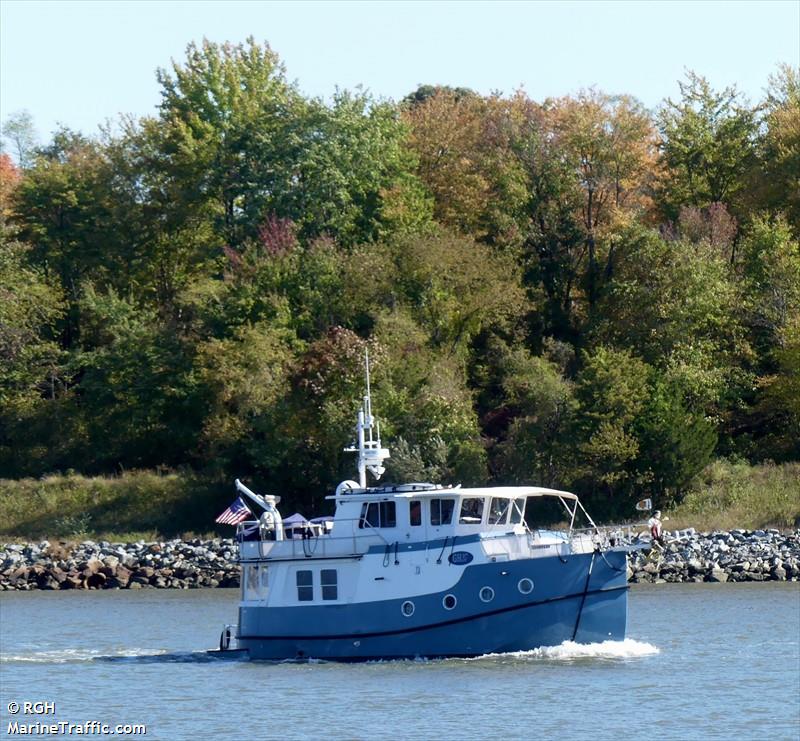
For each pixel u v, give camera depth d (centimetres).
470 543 15838
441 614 15825
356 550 16138
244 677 15612
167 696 14950
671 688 14762
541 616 15900
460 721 13462
